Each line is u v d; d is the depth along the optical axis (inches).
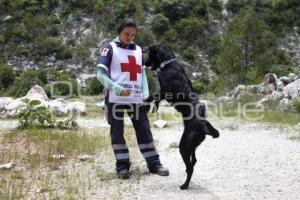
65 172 268.4
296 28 2362.2
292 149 334.6
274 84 851.4
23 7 2506.2
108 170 272.8
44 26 2417.6
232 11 2466.8
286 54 2159.2
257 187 234.1
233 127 487.2
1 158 306.5
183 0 2455.7
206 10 2432.3
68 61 2228.1
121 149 258.2
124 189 231.1
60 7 2519.7
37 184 241.3
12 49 2317.9
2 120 553.6
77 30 2399.1
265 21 2343.8
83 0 2512.3
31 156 309.0
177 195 220.8
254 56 1212.5
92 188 233.3
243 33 1219.2
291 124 515.8
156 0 2480.3
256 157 305.3
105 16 2450.8
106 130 445.1
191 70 2116.1
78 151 327.0
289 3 2460.6
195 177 254.7
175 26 2364.7
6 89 1956.2
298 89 738.2
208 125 232.4
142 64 265.7
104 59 257.4
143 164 287.9
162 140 382.9
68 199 213.3
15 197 215.8
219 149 335.3
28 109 459.5
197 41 2303.2
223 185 238.4
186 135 231.8
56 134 398.3
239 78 1165.7
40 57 2262.6
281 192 225.3
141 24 2364.7
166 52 245.9
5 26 2433.6
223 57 1216.2
